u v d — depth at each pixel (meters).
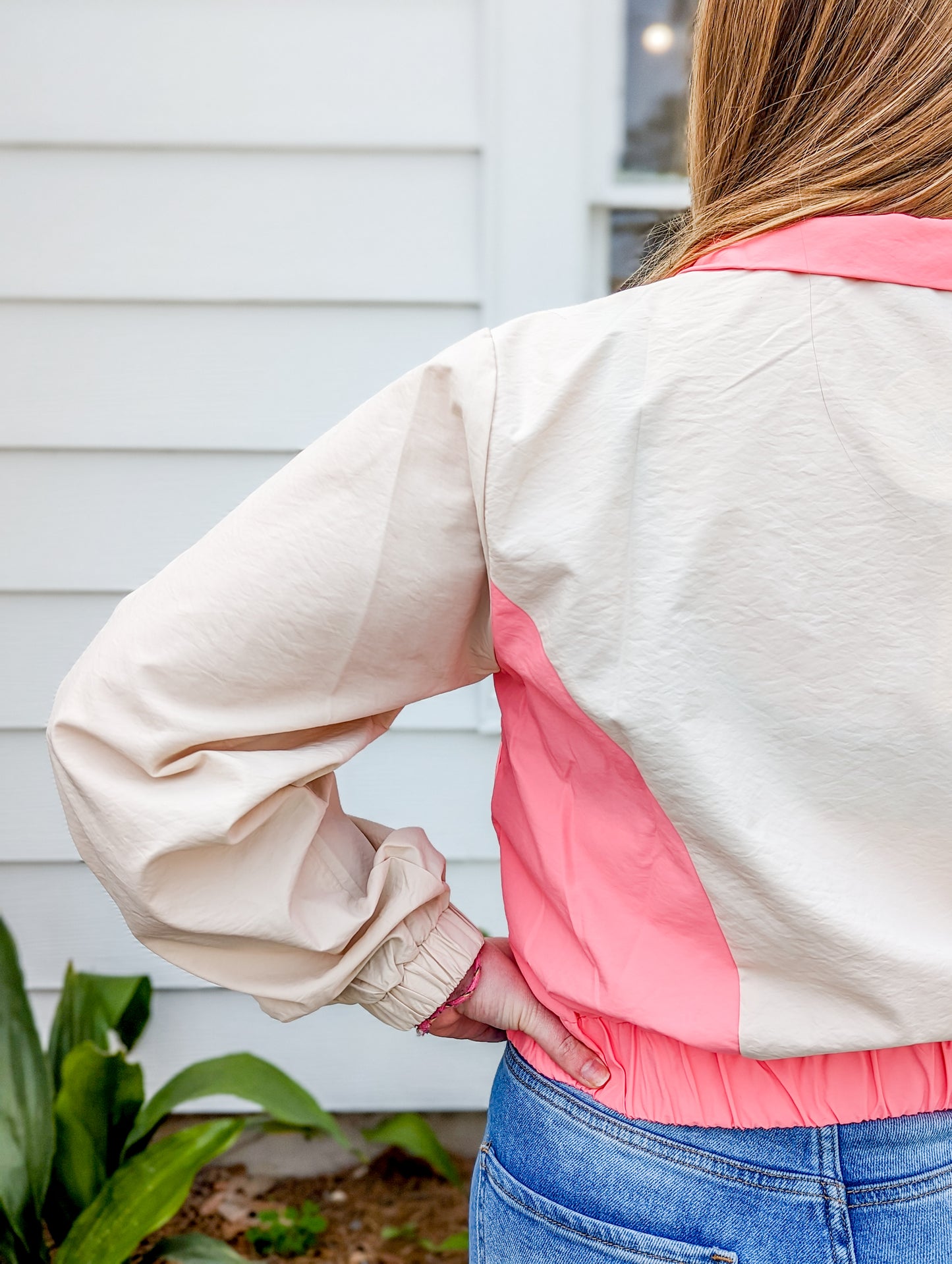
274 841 0.79
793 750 0.66
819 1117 0.74
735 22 0.70
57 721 0.77
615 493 0.66
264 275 2.03
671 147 2.05
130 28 1.94
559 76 1.95
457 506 0.72
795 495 0.64
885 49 0.66
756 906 0.67
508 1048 0.90
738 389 0.65
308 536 0.73
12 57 1.95
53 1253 1.84
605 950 0.74
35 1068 1.80
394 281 2.03
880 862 0.68
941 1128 0.75
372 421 0.73
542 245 2.01
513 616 0.71
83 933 2.19
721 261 0.67
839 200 0.66
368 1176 2.30
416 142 1.98
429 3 1.94
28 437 2.05
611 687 0.67
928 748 0.65
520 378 0.69
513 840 0.81
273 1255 2.06
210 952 0.81
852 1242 0.73
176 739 0.74
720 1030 0.71
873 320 0.64
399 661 0.76
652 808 0.70
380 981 0.85
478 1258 0.87
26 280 2.01
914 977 0.66
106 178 1.99
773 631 0.65
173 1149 1.70
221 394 2.06
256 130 1.98
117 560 2.10
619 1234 0.76
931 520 0.63
